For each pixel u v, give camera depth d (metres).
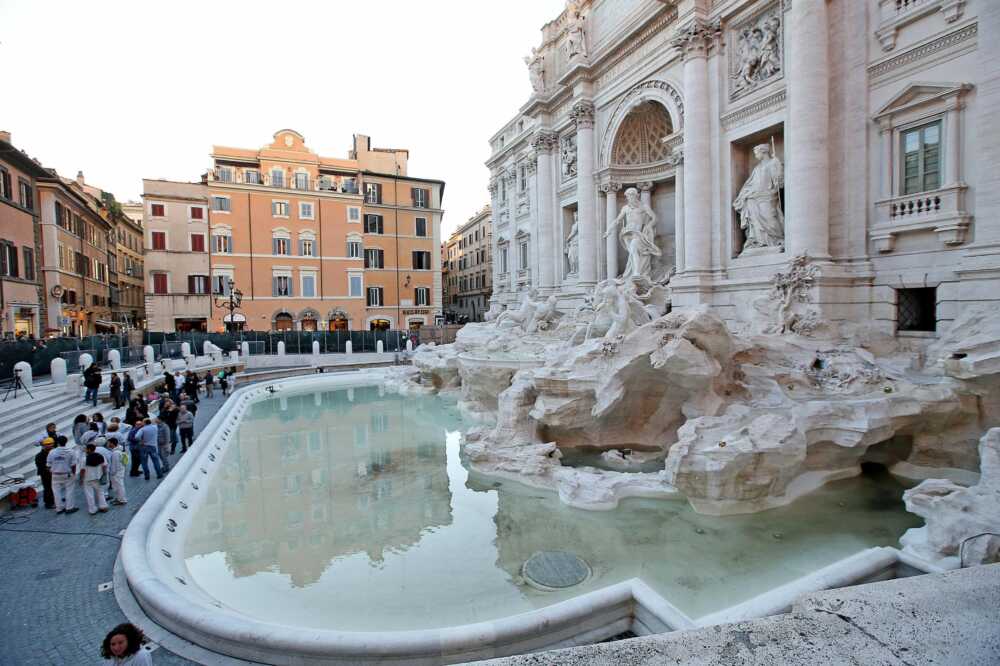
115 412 19.06
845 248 17.16
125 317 57.88
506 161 40.12
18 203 33.03
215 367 33.31
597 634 7.11
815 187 16.95
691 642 2.43
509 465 14.56
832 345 15.55
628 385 14.98
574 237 31.06
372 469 15.62
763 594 7.87
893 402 11.93
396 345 47.75
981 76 13.73
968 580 2.94
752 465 10.97
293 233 51.38
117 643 4.55
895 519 10.90
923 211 15.18
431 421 22.09
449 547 10.45
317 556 10.13
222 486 14.19
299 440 19.12
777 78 18.47
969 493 8.99
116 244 56.19
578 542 10.53
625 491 12.52
